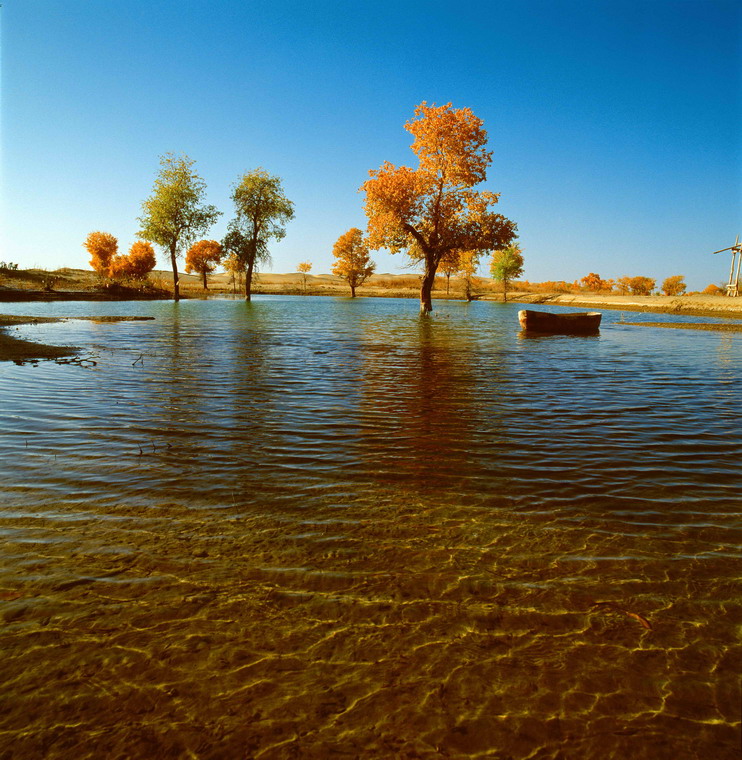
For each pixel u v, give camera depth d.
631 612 3.37
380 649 3.00
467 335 25.05
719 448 6.98
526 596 3.53
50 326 25.53
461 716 2.55
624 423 8.34
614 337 26.67
